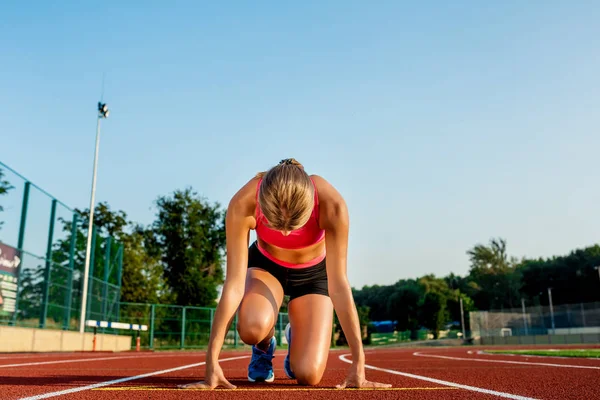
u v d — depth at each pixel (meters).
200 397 2.45
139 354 12.95
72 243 15.20
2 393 2.68
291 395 2.55
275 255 3.45
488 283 79.38
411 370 5.19
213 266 38.94
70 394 2.60
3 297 11.52
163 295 35.19
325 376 4.27
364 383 2.94
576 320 38.16
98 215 34.84
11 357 8.34
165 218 38.34
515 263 81.75
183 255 37.31
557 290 64.75
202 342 23.92
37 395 2.57
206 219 39.25
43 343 12.74
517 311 40.56
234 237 3.00
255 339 3.22
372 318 86.38
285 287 3.58
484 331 40.62
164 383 3.38
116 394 2.59
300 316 3.40
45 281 13.47
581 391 2.94
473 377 4.09
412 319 69.75
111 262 19.52
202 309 24.39
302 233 3.17
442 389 2.96
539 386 3.24
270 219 2.61
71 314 15.23
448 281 89.31
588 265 62.47
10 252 11.74
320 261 3.55
